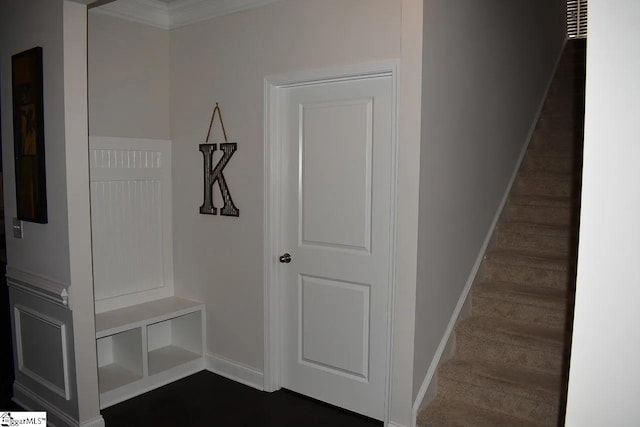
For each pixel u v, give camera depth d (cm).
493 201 348
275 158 319
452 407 271
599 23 72
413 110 244
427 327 269
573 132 394
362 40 271
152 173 366
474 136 309
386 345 286
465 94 292
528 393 254
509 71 362
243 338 345
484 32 312
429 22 244
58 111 261
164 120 371
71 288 265
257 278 332
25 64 276
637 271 72
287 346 332
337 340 307
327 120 298
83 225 268
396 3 257
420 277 256
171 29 366
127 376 331
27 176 285
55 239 273
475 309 317
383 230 282
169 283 384
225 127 340
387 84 273
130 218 355
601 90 72
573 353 78
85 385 274
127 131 349
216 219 352
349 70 276
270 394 330
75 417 276
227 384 345
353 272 296
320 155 304
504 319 307
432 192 262
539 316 295
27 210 287
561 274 309
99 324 318
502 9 340
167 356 366
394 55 261
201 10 342
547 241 338
